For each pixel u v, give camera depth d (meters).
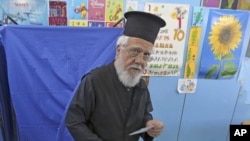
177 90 2.15
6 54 1.37
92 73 1.14
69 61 1.51
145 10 1.84
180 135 2.33
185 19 1.94
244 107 2.39
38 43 1.42
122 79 1.09
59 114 1.57
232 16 2.03
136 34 1.05
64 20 1.72
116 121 1.11
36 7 1.64
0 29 1.33
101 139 1.09
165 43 1.96
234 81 2.26
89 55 1.53
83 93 1.10
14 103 1.45
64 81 1.52
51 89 1.52
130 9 1.81
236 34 2.09
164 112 2.20
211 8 1.97
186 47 2.03
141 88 1.20
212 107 2.30
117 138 1.13
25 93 1.47
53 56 1.47
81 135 1.05
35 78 1.47
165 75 2.06
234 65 2.19
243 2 2.02
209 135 2.40
